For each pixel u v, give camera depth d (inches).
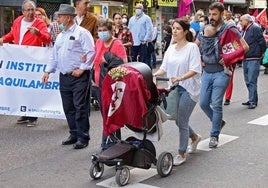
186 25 242.8
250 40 407.8
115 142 240.4
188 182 226.5
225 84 277.4
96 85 265.3
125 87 218.7
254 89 415.2
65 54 279.0
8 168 247.9
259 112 398.0
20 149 283.3
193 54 240.2
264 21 674.2
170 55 248.2
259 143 296.7
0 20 631.2
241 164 254.1
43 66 341.4
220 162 257.3
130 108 221.0
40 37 338.6
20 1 612.4
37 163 256.2
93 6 775.7
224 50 272.4
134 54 557.6
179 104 244.4
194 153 273.7
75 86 279.9
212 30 274.5
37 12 404.5
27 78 343.9
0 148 285.4
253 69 411.5
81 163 256.1
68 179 230.8
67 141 293.3
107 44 262.1
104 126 232.5
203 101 285.3
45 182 226.8
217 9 273.7
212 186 221.5
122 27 521.7
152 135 229.6
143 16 550.9
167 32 713.6
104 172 239.1
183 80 237.0
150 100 222.4
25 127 340.2
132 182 225.5
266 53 590.9
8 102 346.9
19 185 222.8
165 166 233.8
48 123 353.7
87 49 276.4
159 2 946.7
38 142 299.1
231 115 384.8
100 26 257.8
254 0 1309.1
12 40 353.4
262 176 235.5
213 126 284.0
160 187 219.6
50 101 344.2
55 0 702.5
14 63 343.6
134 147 223.8
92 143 297.0
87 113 285.0
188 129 252.5
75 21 302.5
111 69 227.0
